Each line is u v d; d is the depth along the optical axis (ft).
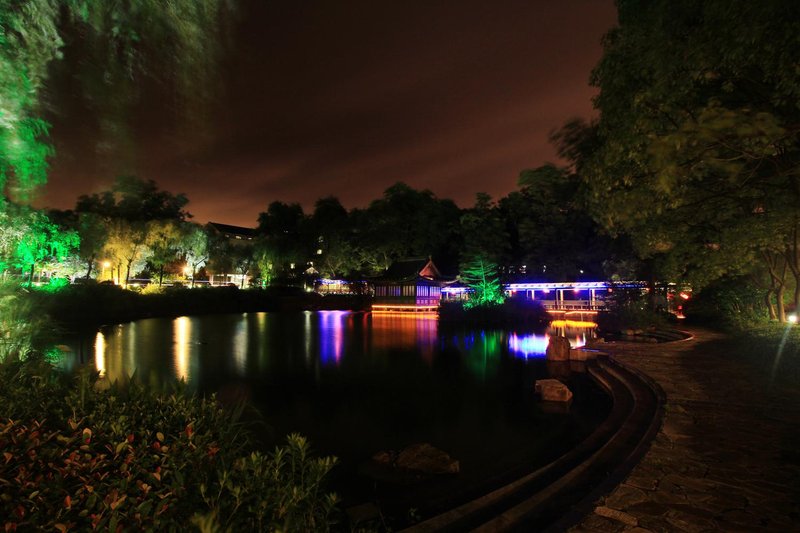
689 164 15.88
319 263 207.10
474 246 152.66
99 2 14.43
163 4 14.70
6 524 7.47
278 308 188.75
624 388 40.11
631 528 13.52
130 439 10.22
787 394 31.01
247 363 65.31
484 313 135.95
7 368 16.21
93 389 14.08
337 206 210.59
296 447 11.69
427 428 35.63
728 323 72.18
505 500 20.13
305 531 9.23
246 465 10.39
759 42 15.47
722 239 33.14
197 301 162.50
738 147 15.07
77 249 142.82
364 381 53.98
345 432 34.68
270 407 42.01
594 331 110.11
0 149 18.13
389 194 215.72
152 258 167.12
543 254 143.23
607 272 133.08
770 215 29.22
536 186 136.87
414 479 25.03
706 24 16.62
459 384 52.13
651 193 21.74
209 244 192.95
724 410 27.12
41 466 9.14
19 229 67.72
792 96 16.52
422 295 176.76
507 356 73.10
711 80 20.44
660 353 53.36
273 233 208.23
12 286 44.19
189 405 13.44
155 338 92.22
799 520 13.93
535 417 37.96
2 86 15.72
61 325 97.96
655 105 19.10
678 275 39.29
